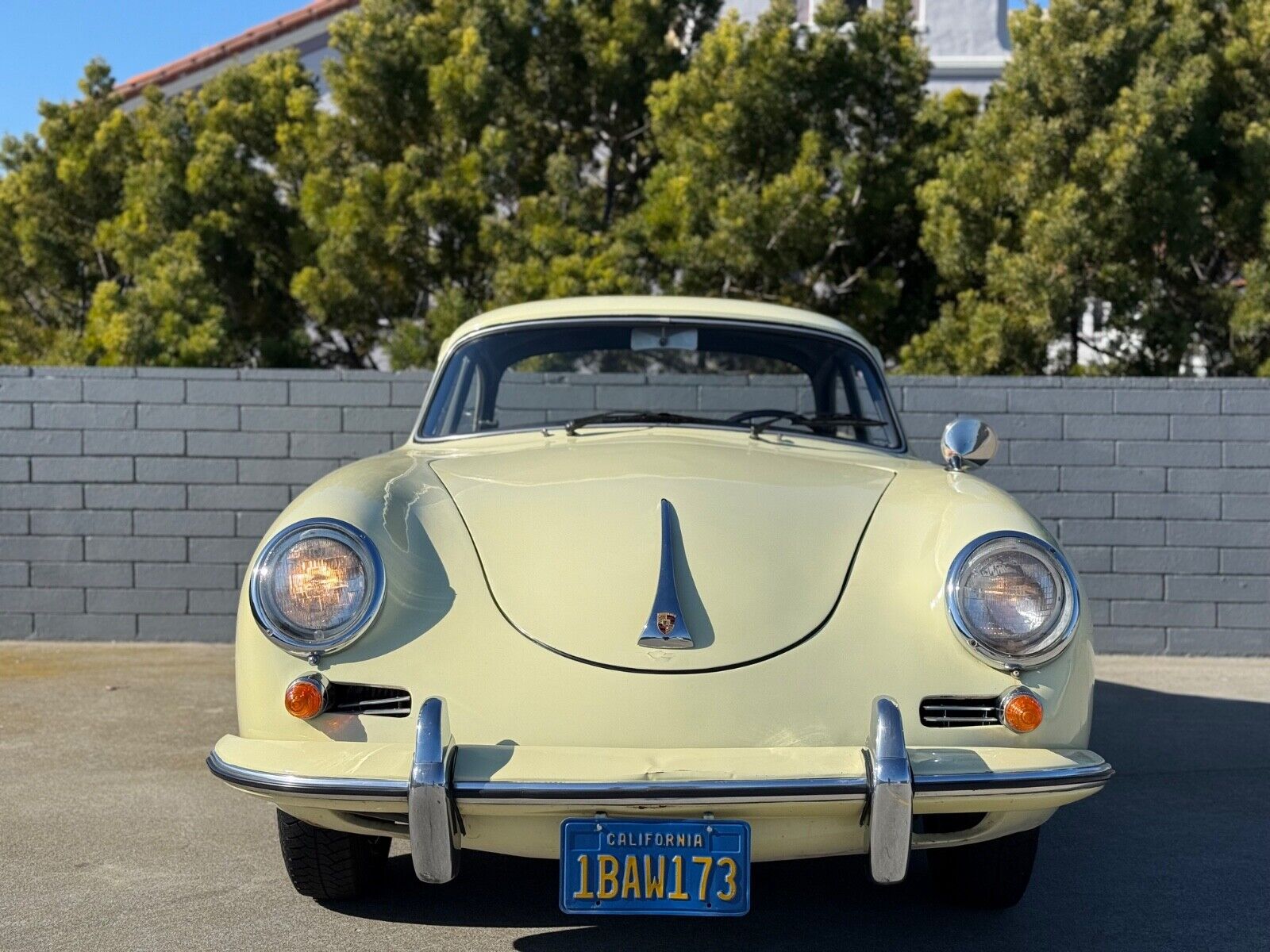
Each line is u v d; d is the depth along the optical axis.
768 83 8.76
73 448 6.58
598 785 2.14
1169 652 6.58
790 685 2.29
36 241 10.12
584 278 8.15
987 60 12.90
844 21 9.27
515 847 2.29
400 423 6.62
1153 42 8.80
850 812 2.21
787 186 8.20
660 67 10.00
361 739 2.29
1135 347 8.69
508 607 2.39
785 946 2.75
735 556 2.46
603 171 10.60
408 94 9.46
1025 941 2.79
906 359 8.50
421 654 2.33
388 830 2.43
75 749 4.41
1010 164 8.54
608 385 3.84
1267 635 6.53
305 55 15.23
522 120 10.05
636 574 2.41
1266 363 8.35
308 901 3.00
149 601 6.61
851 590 2.44
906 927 2.88
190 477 6.61
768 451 3.18
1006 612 2.33
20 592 6.61
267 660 2.36
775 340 3.80
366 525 2.42
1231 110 9.04
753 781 2.15
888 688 2.31
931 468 3.10
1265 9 8.80
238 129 9.99
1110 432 6.59
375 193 8.80
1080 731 2.38
